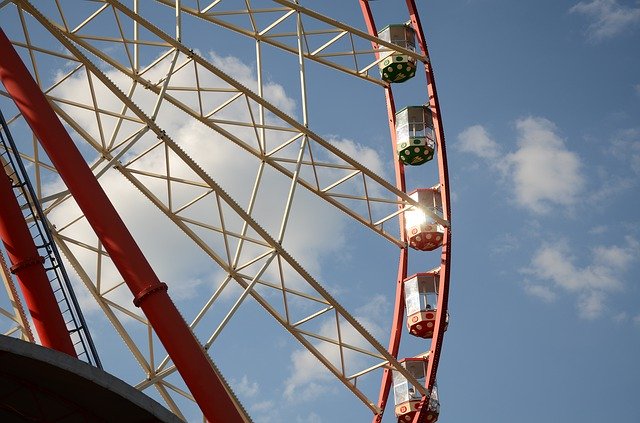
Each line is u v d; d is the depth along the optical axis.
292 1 41.03
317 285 37.66
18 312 33.16
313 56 43.31
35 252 29.47
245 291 36.03
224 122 38.12
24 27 34.03
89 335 28.42
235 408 28.42
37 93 30.45
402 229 45.34
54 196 33.78
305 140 38.84
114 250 29.06
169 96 37.31
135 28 37.62
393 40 47.91
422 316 44.09
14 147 30.33
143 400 22.16
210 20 39.28
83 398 22.20
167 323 28.56
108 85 34.09
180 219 36.44
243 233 37.06
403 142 46.81
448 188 45.75
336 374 39.88
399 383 42.81
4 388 21.88
